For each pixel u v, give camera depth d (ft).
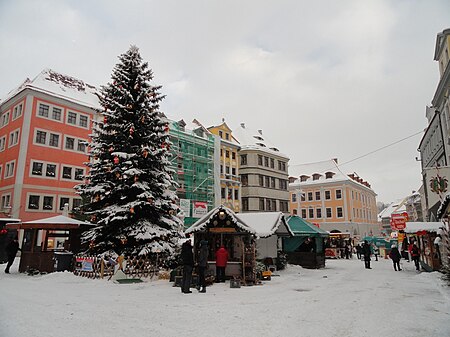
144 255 55.77
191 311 30.27
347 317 28.19
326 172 233.76
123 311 30.09
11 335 22.09
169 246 59.47
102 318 27.43
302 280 57.16
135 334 23.09
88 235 59.26
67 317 27.50
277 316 28.48
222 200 162.30
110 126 63.98
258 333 23.35
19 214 107.96
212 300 36.09
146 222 59.82
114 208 58.80
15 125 117.91
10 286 44.04
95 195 60.49
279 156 194.39
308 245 88.79
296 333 23.34
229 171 171.32
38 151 115.24
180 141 147.13
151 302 34.55
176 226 63.93
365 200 253.65
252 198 173.47
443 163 96.58
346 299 37.35
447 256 51.57
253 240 54.34
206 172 154.40
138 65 68.49
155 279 53.26
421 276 61.16
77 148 126.11
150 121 65.87
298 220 91.86
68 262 58.54
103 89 67.10
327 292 42.75
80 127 127.95
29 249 62.49
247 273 52.31
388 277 60.90
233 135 194.08
